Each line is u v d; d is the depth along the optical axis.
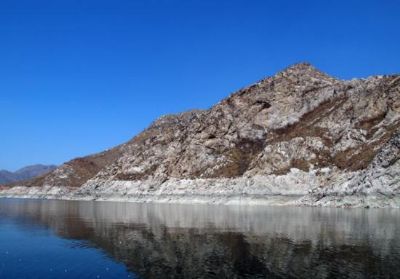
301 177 143.75
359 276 38.34
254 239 59.88
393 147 115.81
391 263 43.00
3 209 132.25
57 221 89.50
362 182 119.19
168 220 88.50
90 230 72.94
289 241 57.28
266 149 157.62
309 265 42.84
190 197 165.75
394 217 85.31
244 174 157.25
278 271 40.88
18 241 61.06
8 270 43.00
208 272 41.19
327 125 158.75
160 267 43.56
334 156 145.12
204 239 60.88
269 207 128.38
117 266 44.22
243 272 40.84
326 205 124.31
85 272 41.94
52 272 42.03
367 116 150.25
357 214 93.50
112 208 134.50
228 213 104.75
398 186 109.88
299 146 153.62
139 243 58.31
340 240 56.94
